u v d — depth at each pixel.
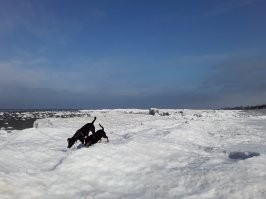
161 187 10.41
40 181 10.10
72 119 41.59
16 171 10.80
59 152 14.23
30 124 43.59
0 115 64.69
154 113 63.12
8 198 8.84
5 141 20.61
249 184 9.80
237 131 29.34
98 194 10.04
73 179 10.77
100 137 16.48
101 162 11.91
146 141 14.77
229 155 14.95
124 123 38.06
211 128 32.28
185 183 10.47
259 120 45.75
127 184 10.89
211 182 10.20
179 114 60.59
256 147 19.31
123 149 13.30
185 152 14.27
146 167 12.18
